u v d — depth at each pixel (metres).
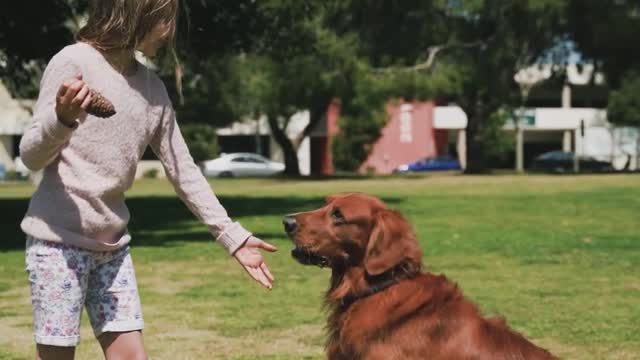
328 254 4.84
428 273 4.88
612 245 14.84
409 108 64.69
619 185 33.94
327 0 27.30
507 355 4.54
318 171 64.50
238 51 22.20
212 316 8.70
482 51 39.25
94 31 4.09
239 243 4.54
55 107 3.75
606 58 44.12
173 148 4.46
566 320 8.50
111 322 4.30
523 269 11.95
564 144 70.75
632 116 54.81
